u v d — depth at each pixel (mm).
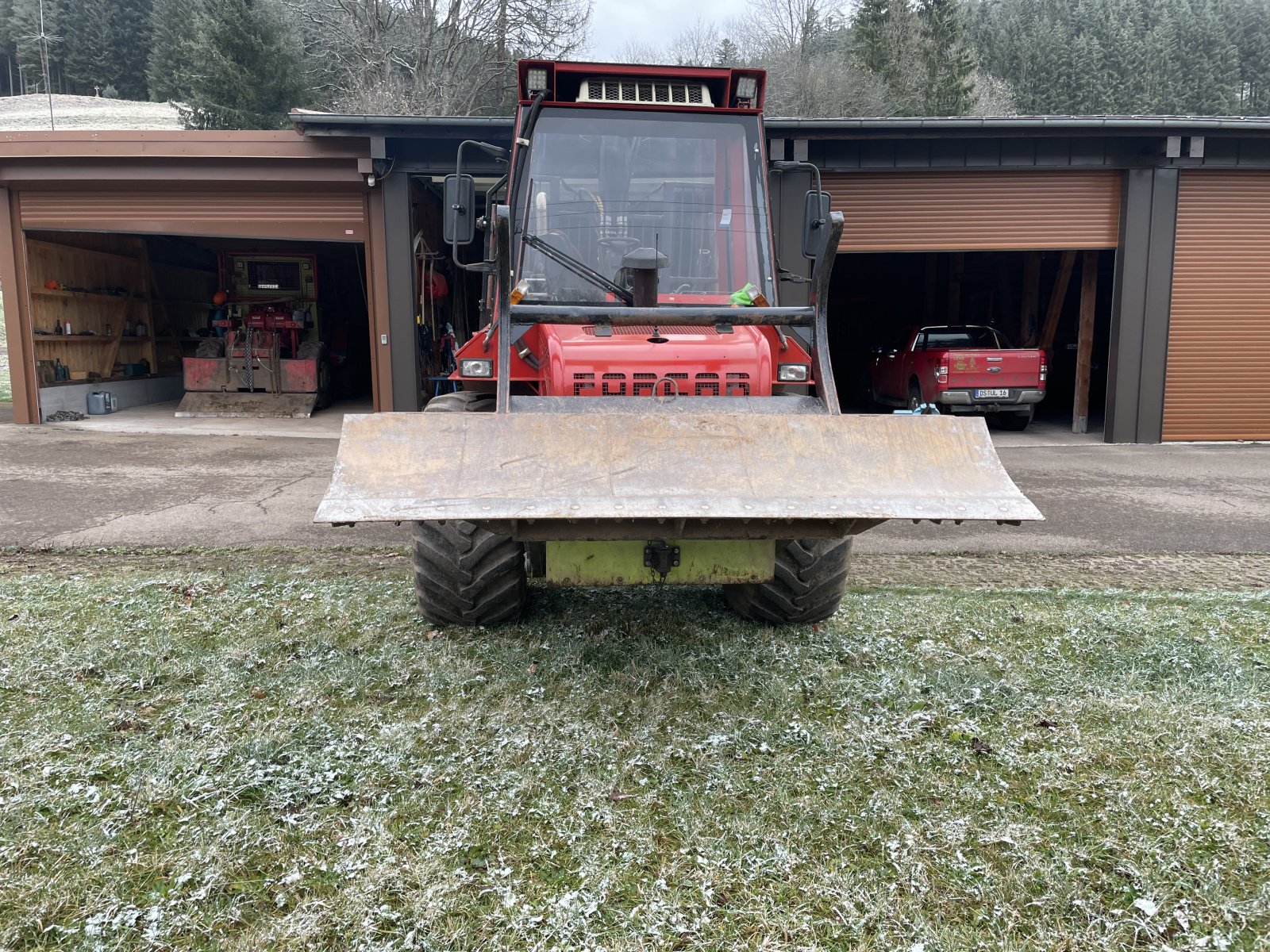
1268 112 60500
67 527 6746
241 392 14305
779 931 2391
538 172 4691
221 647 4254
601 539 3336
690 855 2717
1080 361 13172
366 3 31969
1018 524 3238
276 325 14836
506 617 4566
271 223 12172
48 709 3547
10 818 2793
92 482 8578
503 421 3275
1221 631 4672
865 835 2818
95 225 12320
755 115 4840
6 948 2268
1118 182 11883
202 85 34000
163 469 9352
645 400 3859
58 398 13453
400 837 2768
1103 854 2727
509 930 2375
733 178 4793
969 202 11898
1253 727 3539
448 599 4305
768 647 4344
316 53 35625
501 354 3881
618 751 3312
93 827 2756
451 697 3732
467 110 31562
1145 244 11836
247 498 7910
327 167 11672
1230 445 11930
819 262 4012
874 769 3221
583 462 3236
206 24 34031
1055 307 13930
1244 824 2887
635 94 4891
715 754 3291
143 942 2303
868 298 22266
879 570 5977
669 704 3709
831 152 11562
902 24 42094
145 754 3193
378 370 12102
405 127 11133
